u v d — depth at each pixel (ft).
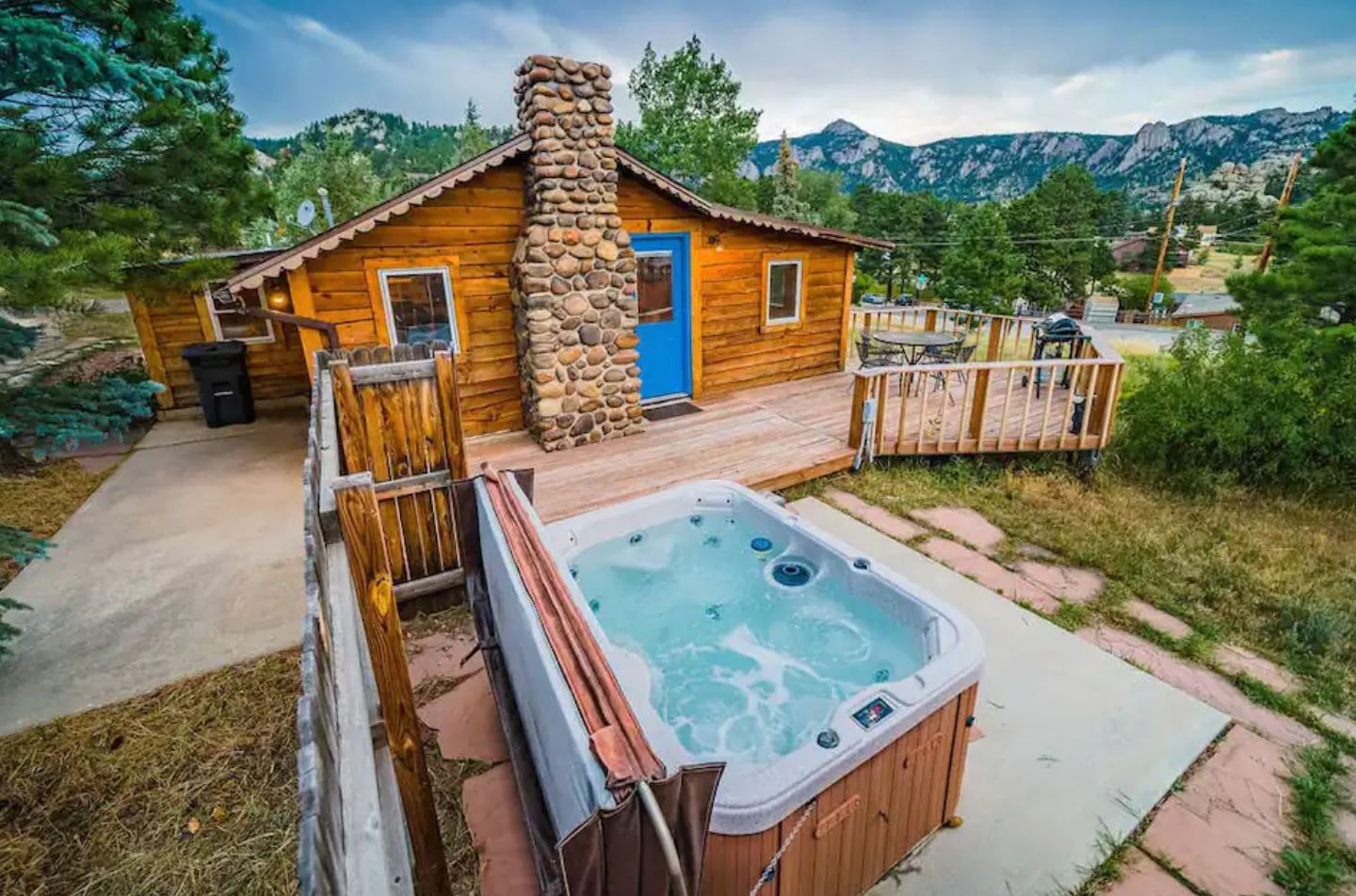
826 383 27.30
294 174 85.61
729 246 24.00
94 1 13.97
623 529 13.33
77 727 9.55
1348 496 17.85
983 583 13.48
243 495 18.11
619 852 4.13
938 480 18.89
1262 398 18.94
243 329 27.53
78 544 15.20
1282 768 8.90
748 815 5.60
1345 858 7.62
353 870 3.28
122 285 16.78
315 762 2.82
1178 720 9.75
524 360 19.53
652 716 6.08
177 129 15.78
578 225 18.07
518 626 7.43
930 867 7.61
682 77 96.17
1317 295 26.30
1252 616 12.42
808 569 11.93
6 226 10.50
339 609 5.40
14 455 19.35
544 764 6.72
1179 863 7.59
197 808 8.30
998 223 81.82
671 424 21.76
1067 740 9.40
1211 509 17.40
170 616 12.32
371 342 18.04
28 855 7.64
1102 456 20.02
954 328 31.60
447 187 16.93
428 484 12.25
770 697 9.92
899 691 7.07
